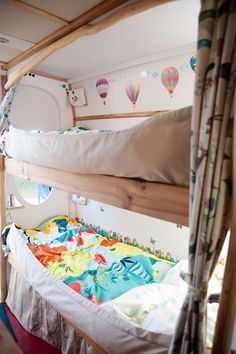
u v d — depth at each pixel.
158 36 1.65
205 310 0.83
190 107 0.80
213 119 0.69
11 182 2.60
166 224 2.16
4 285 2.45
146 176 0.95
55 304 1.59
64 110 2.87
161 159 0.86
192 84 1.81
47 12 1.33
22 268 2.02
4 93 2.29
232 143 0.70
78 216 3.15
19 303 2.14
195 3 1.24
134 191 1.01
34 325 1.99
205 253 0.75
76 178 1.32
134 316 1.29
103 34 1.61
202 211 0.73
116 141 1.02
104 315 1.27
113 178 1.11
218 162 0.70
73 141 1.25
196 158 0.73
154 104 2.08
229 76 0.67
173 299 1.39
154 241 2.27
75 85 2.80
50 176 1.53
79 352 1.56
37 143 1.52
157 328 1.14
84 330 1.38
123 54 1.99
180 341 0.89
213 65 0.68
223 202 0.73
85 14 1.34
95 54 2.00
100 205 2.80
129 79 2.22
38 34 1.62
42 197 2.93
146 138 0.90
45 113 2.76
